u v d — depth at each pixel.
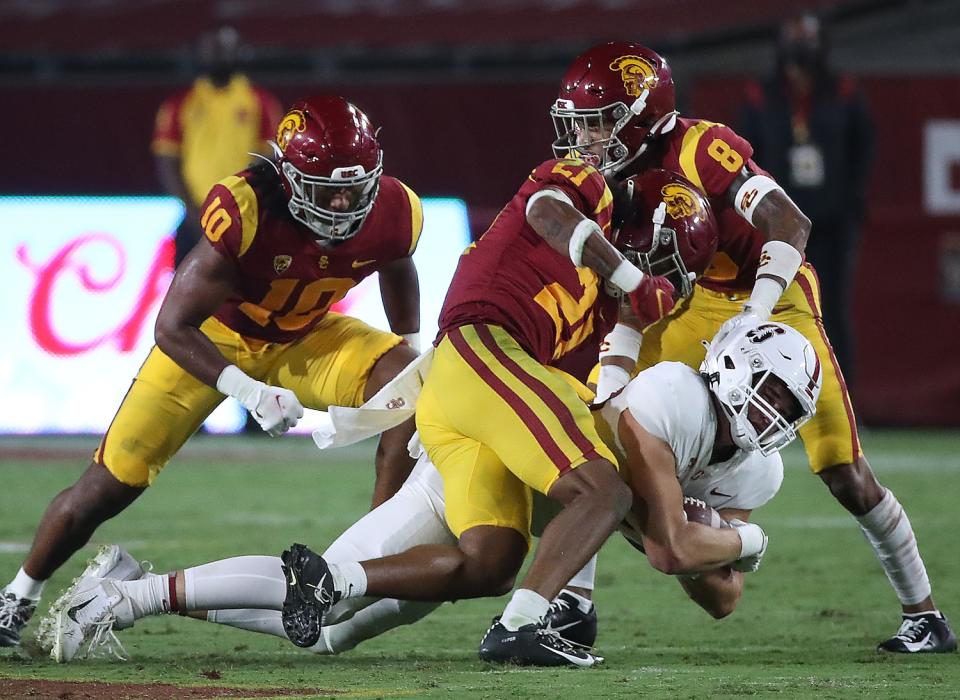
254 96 36.50
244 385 14.56
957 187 40.22
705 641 15.70
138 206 37.94
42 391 37.94
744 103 34.94
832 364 15.55
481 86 40.66
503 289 14.19
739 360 13.80
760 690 12.26
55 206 38.03
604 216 14.32
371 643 15.50
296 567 13.09
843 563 21.28
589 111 15.30
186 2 44.44
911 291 40.25
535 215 13.98
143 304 37.88
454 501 13.91
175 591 13.91
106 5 44.50
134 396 15.39
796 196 34.62
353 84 40.91
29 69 40.78
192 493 28.56
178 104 36.47
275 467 33.12
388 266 16.28
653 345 16.61
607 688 12.29
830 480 15.48
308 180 14.62
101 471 15.32
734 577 14.80
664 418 13.73
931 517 25.61
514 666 13.49
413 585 13.50
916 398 40.38
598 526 13.17
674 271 14.63
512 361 13.74
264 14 44.16
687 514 14.11
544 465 13.33
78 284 37.94
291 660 14.18
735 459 14.44
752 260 16.14
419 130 40.78
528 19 43.31
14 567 20.06
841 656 14.72
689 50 42.34
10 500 27.28
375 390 16.14
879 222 40.09
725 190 15.62
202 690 12.23
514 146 40.88
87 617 13.81
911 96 40.00
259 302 15.72
